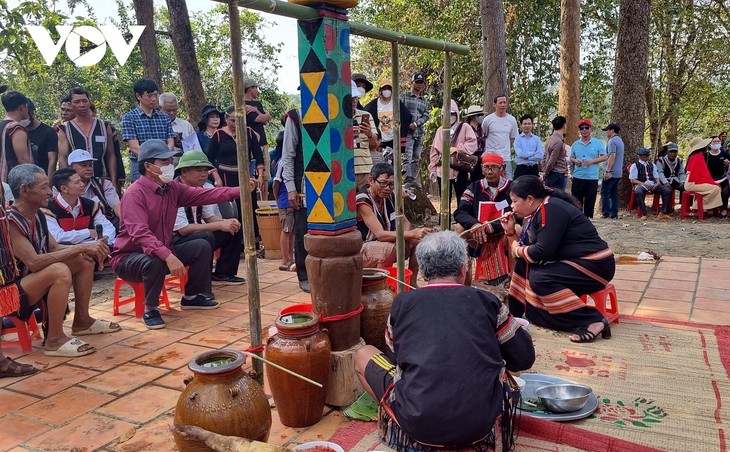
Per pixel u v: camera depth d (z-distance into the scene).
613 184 10.09
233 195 4.79
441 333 2.27
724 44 14.62
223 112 7.61
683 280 5.44
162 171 4.47
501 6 9.27
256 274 2.63
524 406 2.86
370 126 5.21
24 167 3.76
